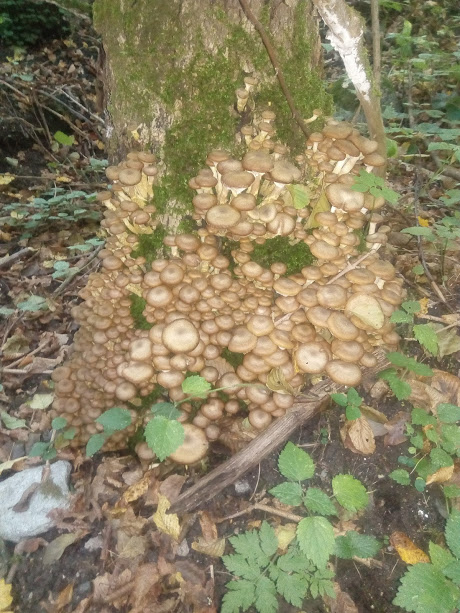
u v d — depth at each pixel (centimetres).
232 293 65
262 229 64
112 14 63
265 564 57
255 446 66
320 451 69
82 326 78
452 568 52
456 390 71
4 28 204
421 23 201
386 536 62
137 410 74
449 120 143
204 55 62
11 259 127
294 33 65
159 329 64
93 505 67
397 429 69
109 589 59
